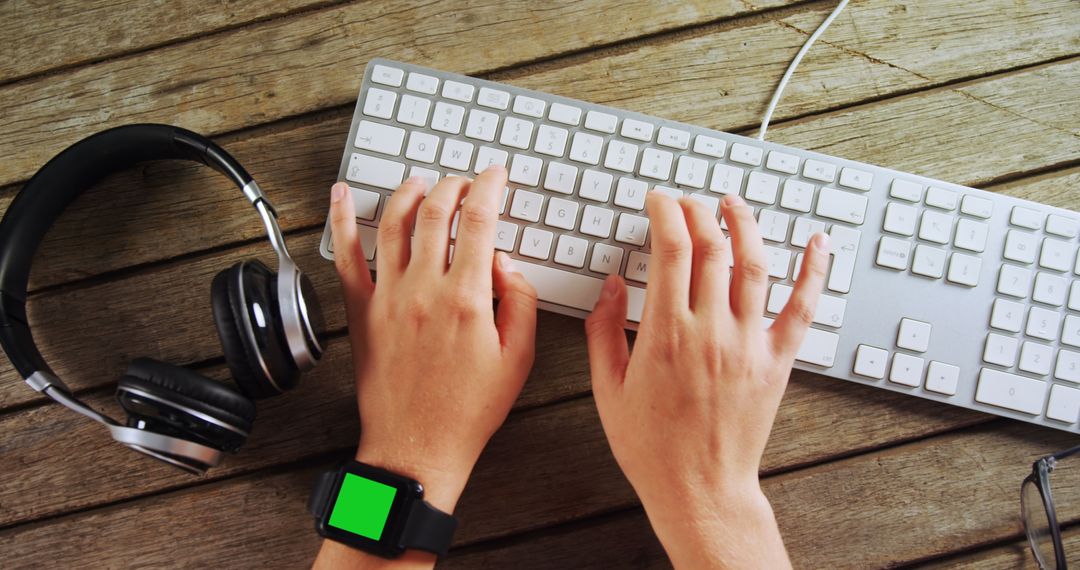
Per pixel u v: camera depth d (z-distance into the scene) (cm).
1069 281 63
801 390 67
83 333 67
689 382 56
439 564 65
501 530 66
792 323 59
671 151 64
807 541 66
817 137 71
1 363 67
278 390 58
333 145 70
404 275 60
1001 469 67
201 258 68
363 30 71
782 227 63
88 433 66
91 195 68
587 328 61
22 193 58
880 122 71
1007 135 71
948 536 66
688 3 72
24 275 58
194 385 53
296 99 70
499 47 72
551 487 66
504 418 60
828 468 67
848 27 72
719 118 71
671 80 72
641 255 62
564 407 67
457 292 58
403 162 64
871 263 63
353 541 54
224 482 66
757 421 57
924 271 63
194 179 69
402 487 55
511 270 62
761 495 57
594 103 69
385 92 64
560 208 63
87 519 65
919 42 72
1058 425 63
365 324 60
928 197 64
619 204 63
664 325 57
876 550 66
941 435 67
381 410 58
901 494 66
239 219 69
